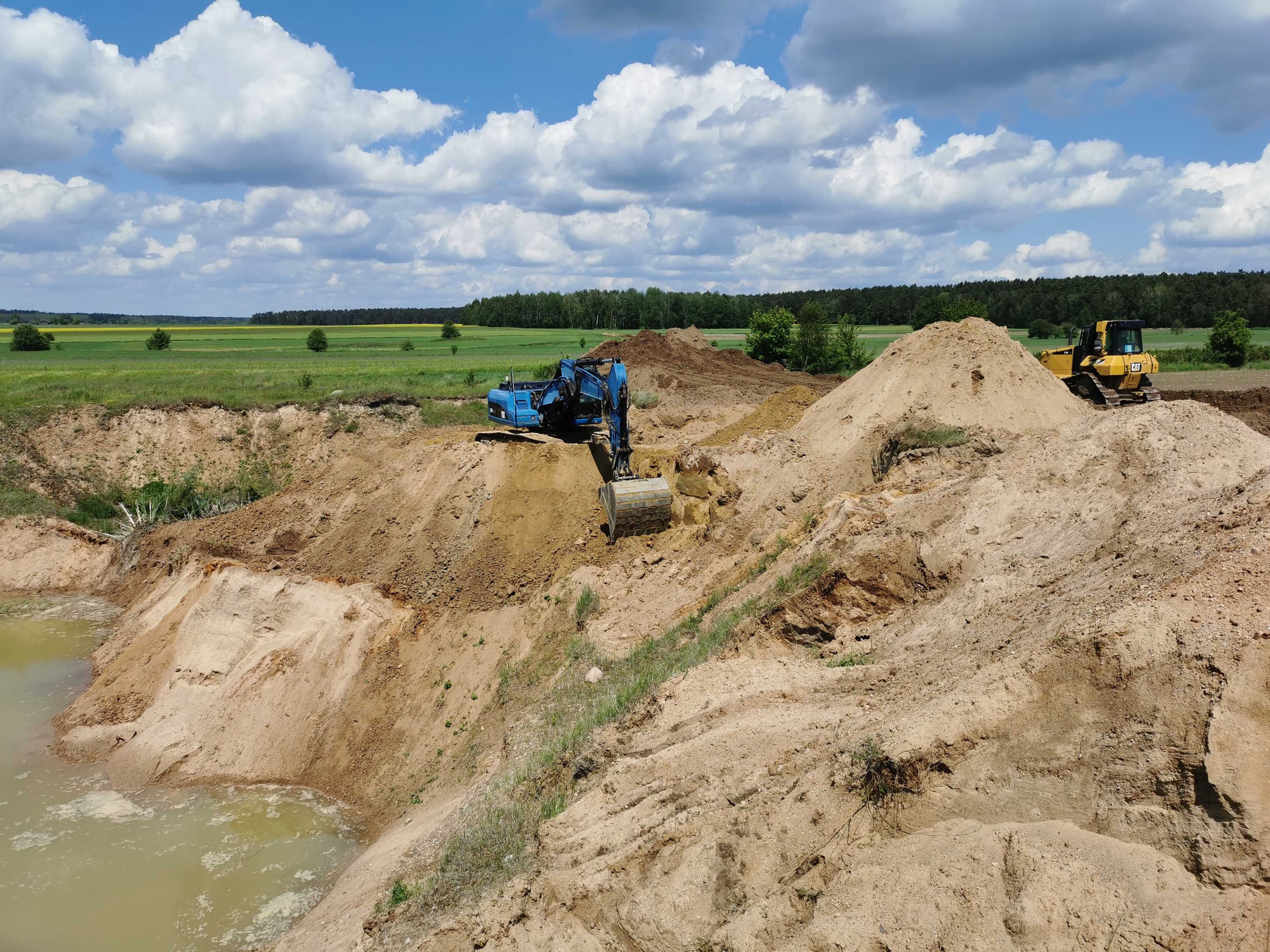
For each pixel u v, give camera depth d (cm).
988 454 1730
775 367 5516
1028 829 567
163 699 1945
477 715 1705
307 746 1805
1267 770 502
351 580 2070
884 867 604
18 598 2784
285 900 1355
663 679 1243
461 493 2158
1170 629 611
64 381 4766
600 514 2127
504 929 776
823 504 1727
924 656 945
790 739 841
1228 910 458
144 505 3253
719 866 705
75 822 1591
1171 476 1030
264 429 3822
